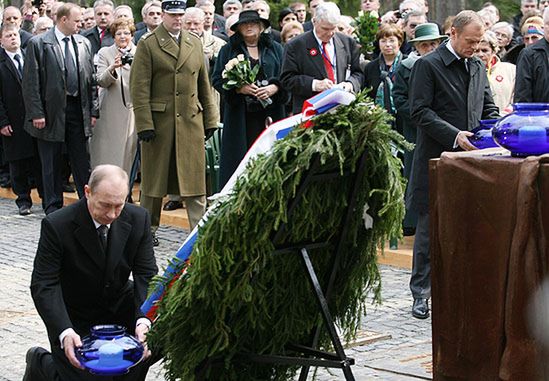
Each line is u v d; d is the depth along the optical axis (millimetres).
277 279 5410
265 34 11727
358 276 5652
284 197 4996
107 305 6270
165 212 13766
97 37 15094
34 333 8617
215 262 5027
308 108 5047
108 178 5898
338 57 11180
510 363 4273
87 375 6020
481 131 7047
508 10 17328
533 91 10000
